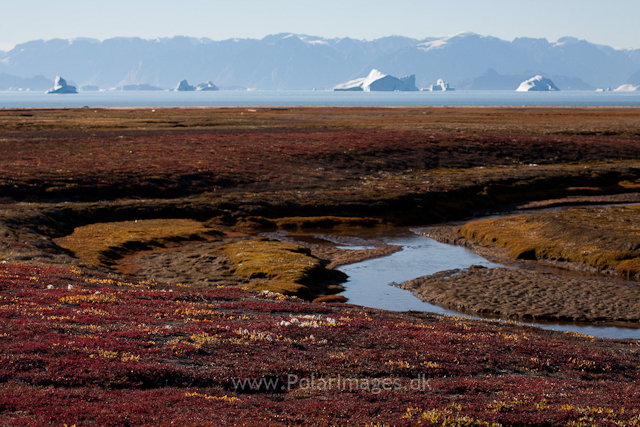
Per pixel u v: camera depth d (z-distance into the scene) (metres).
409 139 118.56
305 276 44.66
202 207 70.31
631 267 46.03
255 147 106.75
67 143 105.38
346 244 60.25
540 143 118.38
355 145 110.62
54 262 43.44
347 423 15.02
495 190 85.25
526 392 18.62
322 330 25.19
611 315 37.00
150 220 65.94
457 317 34.31
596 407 17.20
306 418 15.27
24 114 194.75
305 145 109.69
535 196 85.31
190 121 163.38
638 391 19.73
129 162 88.25
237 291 37.16
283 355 21.00
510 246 56.56
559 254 52.31
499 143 117.25
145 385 17.17
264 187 81.25
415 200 76.56
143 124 151.88
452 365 21.41
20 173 75.31
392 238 63.53
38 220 57.97
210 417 14.77
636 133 137.25
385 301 41.31
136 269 46.81
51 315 23.70
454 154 108.69
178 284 39.91
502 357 23.06
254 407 15.98
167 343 21.02
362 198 76.38
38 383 16.19
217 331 23.58
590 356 24.33
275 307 31.17
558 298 40.81
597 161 107.69
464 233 64.12
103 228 60.56
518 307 38.84
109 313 25.31
